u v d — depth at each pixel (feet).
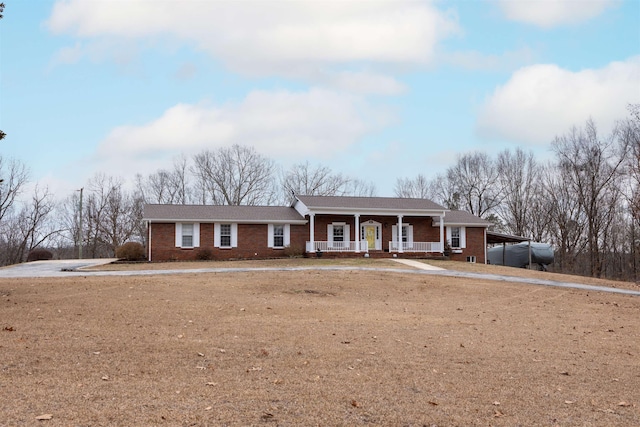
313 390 24.82
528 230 195.42
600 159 161.79
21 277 77.05
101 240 204.33
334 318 48.14
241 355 31.86
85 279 72.84
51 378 25.30
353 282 77.71
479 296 70.03
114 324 40.50
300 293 65.87
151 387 24.44
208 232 120.37
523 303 65.62
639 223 136.56
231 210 128.47
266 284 72.23
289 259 118.11
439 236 135.95
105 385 24.49
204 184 204.23
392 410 22.27
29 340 33.65
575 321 53.06
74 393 23.02
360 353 33.53
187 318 44.62
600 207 164.66
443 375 28.78
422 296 67.97
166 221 117.08
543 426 21.08
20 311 44.80
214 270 90.43
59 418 19.79
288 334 39.17
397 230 133.18
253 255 122.93
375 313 52.37
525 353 35.88
